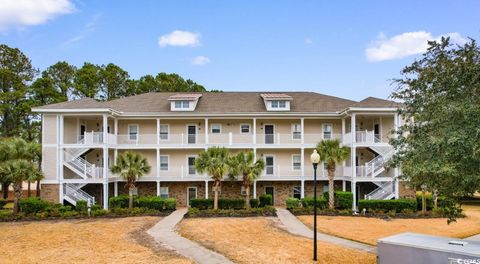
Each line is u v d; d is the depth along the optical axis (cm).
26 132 4675
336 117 3203
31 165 2530
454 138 1027
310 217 2453
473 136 1035
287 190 3222
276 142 3198
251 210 2561
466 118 1055
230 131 3284
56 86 5128
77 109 2841
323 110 3206
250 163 2669
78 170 2870
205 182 3147
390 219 2439
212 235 1888
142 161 2728
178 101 3203
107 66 5622
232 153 3225
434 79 1229
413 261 1100
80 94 5269
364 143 2950
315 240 1459
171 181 3122
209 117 3152
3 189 3900
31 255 1530
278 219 2373
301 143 3147
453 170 1056
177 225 2162
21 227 2150
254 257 1480
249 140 3222
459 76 1145
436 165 1096
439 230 2106
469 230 2111
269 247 1645
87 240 1795
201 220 2336
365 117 3184
